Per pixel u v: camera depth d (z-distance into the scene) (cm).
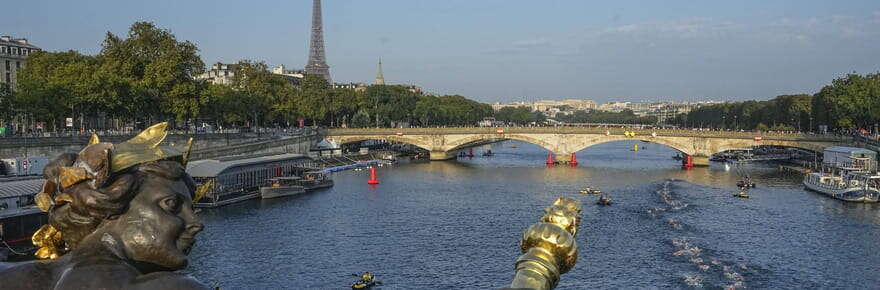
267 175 13262
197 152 12812
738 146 19400
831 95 19800
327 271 6888
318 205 11100
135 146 536
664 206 11012
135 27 13988
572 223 531
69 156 530
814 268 7031
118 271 496
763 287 6353
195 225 545
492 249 7800
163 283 496
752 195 12594
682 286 6366
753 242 8231
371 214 10175
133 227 509
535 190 13275
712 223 9481
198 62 14400
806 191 13300
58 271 525
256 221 9531
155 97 13762
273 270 6912
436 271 6881
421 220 9650
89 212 503
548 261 500
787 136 18750
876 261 7331
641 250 7769
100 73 12756
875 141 15550
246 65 19638
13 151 9869
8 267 531
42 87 12506
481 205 11144
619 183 14638
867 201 11619
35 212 7069
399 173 17012
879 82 18150
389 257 7444
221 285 6384
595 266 7075
